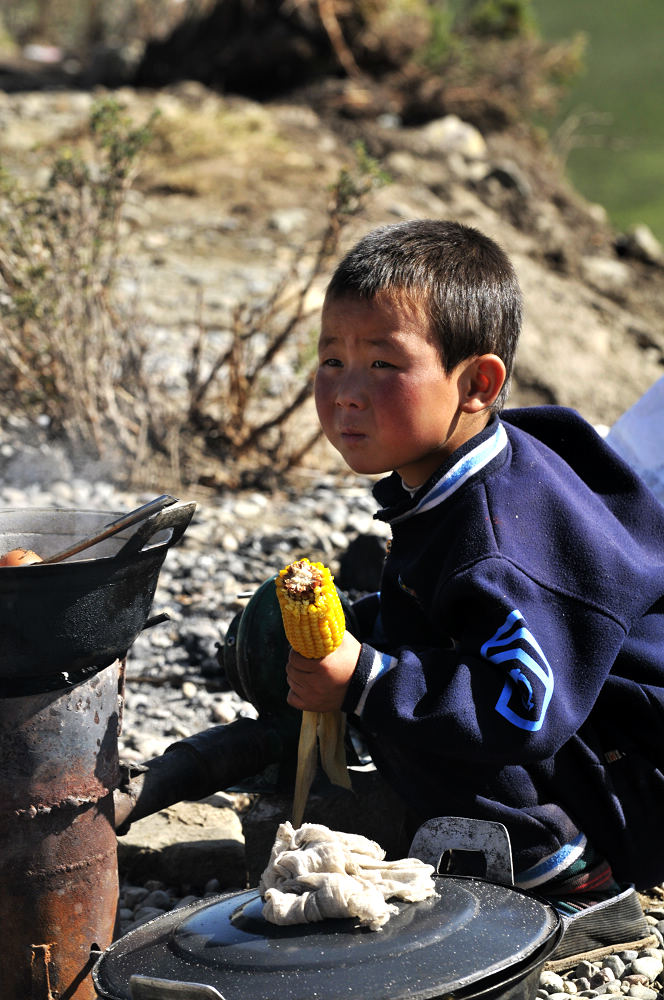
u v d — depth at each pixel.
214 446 6.04
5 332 5.93
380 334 2.34
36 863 2.08
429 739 2.18
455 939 1.81
